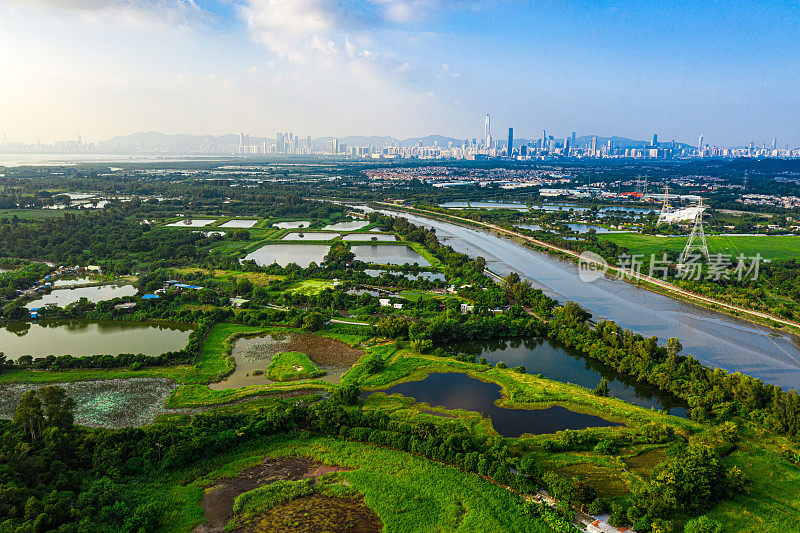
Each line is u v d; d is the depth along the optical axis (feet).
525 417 357.41
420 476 286.87
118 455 294.87
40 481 273.54
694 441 317.01
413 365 440.86
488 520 250.16
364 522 252.42
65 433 307.37
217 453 309.01
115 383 401.90
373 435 321.73
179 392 386.11
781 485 281.95
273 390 390.42
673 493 255.70
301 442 324.19
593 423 350.84
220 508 262.67
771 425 338.54
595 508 253.85
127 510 254.06
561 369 453.58
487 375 423.64
